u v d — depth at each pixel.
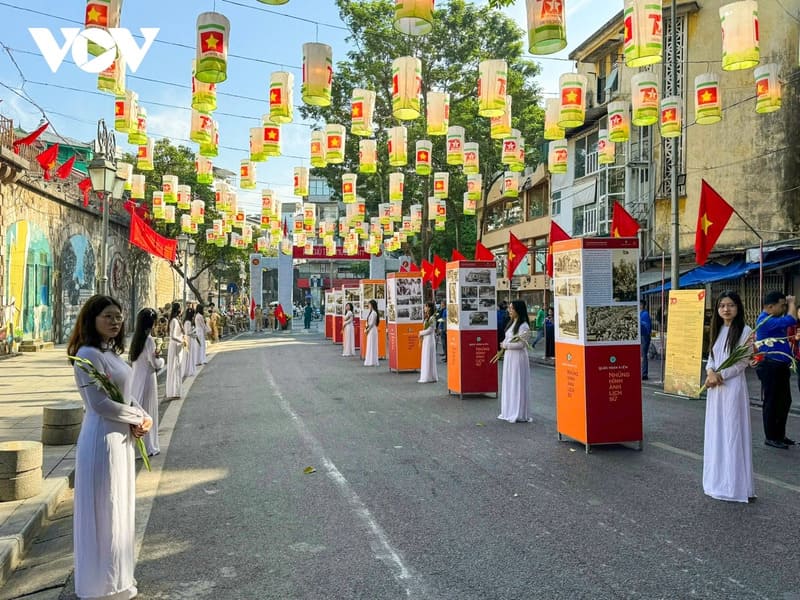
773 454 8.07
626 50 7.95
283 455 8.14
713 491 6.31
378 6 24.72
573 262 8.41
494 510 5.96
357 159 27.02
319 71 9.22
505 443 8.74
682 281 19.91
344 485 6.80
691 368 13.09
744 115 21.16
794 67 20.23
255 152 12.48
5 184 19.75
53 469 7.07
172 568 4.77
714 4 21.81
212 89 8.91
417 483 6.85
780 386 8.36
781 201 20.44
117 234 31.66
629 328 8.29
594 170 27.84
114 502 4.15
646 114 10.74
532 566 4.73
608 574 4.58
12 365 17.75
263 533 5.45
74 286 26.36
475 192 20.00
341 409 11.54
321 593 4.34
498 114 9.91
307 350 26.31
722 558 4.84
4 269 19.92
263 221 23.67
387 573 4.64
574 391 8.45
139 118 11.58
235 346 28.95
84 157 30.98
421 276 18.00
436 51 25.59
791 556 4.87
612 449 8.38
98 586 4.09
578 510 5.95
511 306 10.39
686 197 22.44
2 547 4.88
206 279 54.91
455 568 4.71
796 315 10.62
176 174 31.83
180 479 7.12
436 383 15.38
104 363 4.25
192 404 12.36
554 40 6.61
